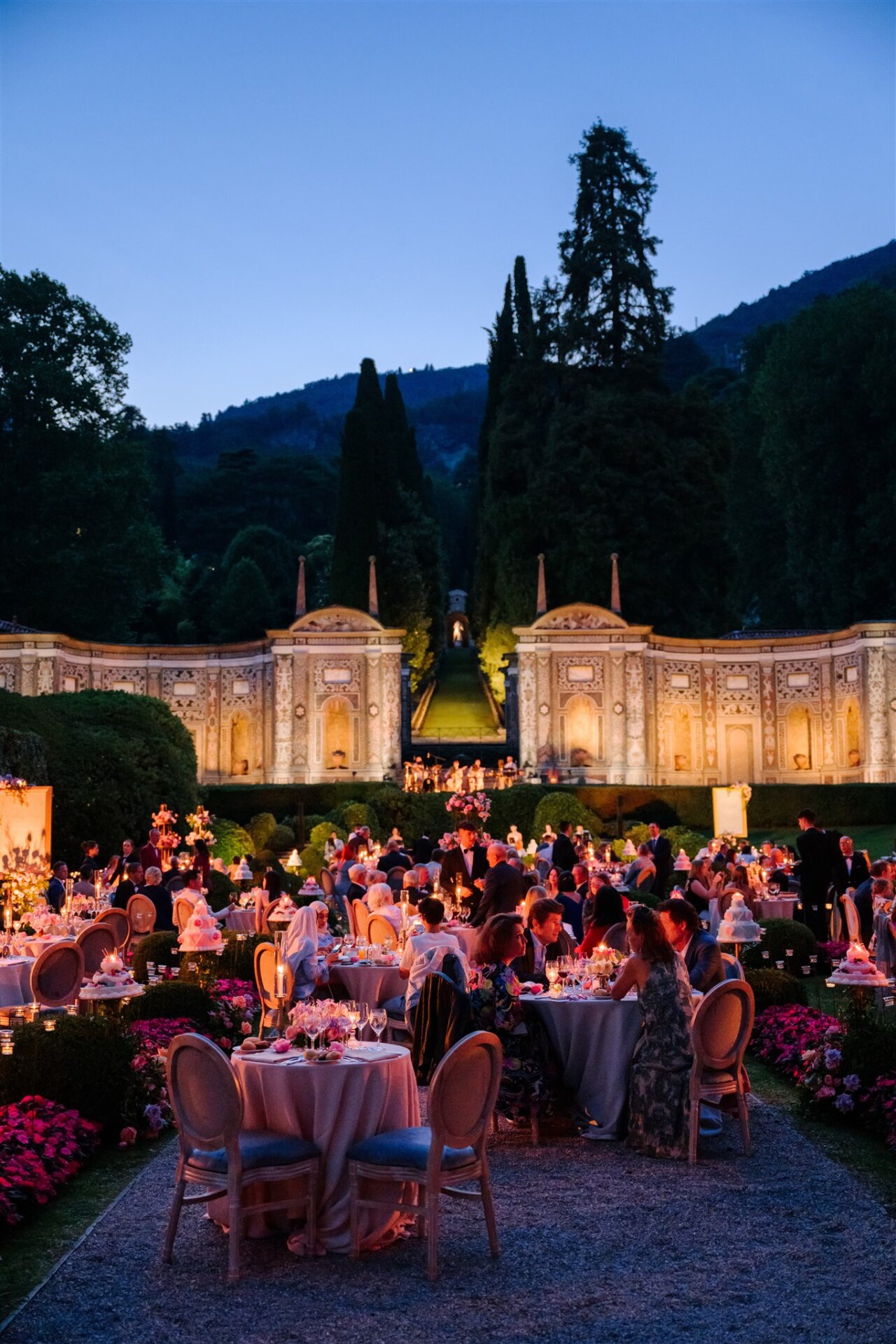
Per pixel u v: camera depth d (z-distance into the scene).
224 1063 9.70
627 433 78.00
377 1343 8.40
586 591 76.50
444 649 116.19
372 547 85.50
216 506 152.75
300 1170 10.02
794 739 67.56
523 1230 10.56
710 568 82.19
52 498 71.00
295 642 64.94
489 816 55.16
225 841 46.09
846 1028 14.80
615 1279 9.47
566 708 64.75
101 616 75.31
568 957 15.13
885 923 20.30
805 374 77.94
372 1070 10.54
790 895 31.02
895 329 75.50
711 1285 9.32
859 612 76.75
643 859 28.12
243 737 67.44
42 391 71.88
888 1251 9.91
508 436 83.31
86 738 43.47
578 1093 13.60
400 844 28.44
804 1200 11.20
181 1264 9.90
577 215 84.81
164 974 20.34
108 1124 13.50
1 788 28.86
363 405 92.44
